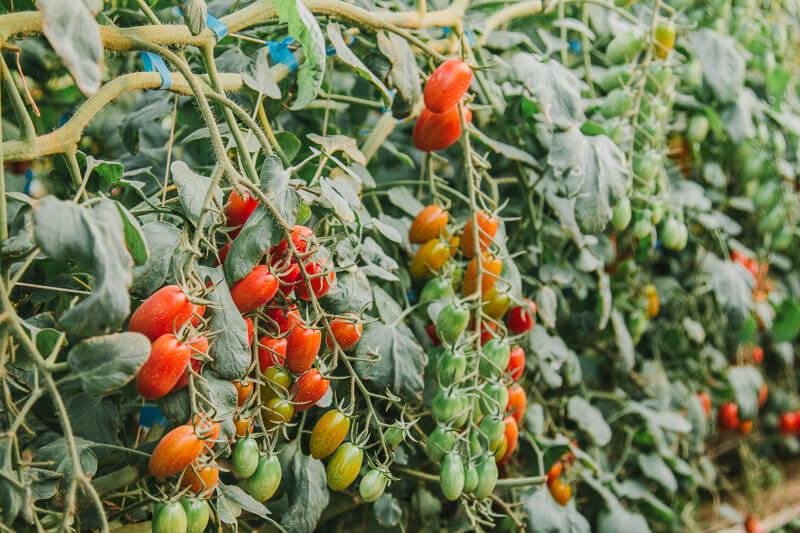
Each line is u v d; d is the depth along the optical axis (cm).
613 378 191
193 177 83
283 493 117
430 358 124
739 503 255
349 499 137
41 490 78
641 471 197
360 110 180
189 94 93
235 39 134
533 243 159
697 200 185
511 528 152
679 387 205
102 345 67
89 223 64
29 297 102
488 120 164
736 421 221
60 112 177
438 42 132
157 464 74
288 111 161
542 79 128
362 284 96
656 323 214
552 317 149
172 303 71
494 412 106
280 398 90
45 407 99
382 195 153
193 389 74
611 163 128
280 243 85
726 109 183
